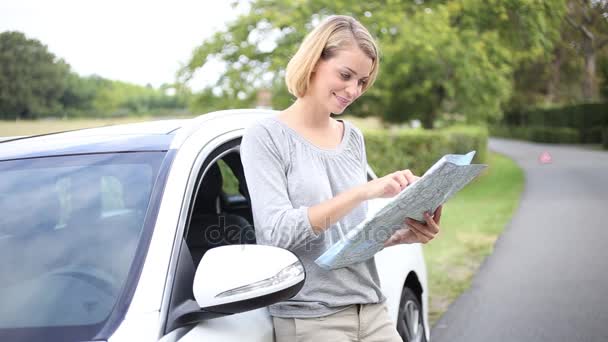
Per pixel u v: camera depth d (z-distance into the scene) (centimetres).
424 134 1673
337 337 198
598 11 1589
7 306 171
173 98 1614
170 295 170
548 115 4466
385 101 2123
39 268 181
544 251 758
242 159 191
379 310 208
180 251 181
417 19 1595
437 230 201
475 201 1328
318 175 191
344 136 204
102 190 199
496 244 821
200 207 295
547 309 518
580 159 2519
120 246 182
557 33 1562
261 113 274
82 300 170
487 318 499
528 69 3925
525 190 1491
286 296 170
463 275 652
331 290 197
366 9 1580
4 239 191
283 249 175
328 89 190
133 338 156
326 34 188
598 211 1074
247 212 343
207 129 225
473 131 2281
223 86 1597
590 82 3944
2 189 207
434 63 1858
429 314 516
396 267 317
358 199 176
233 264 167
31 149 226
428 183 165
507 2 1452
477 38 1684
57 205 199
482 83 1839
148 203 191
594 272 639
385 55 1582
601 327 468
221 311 163
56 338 160
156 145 212
